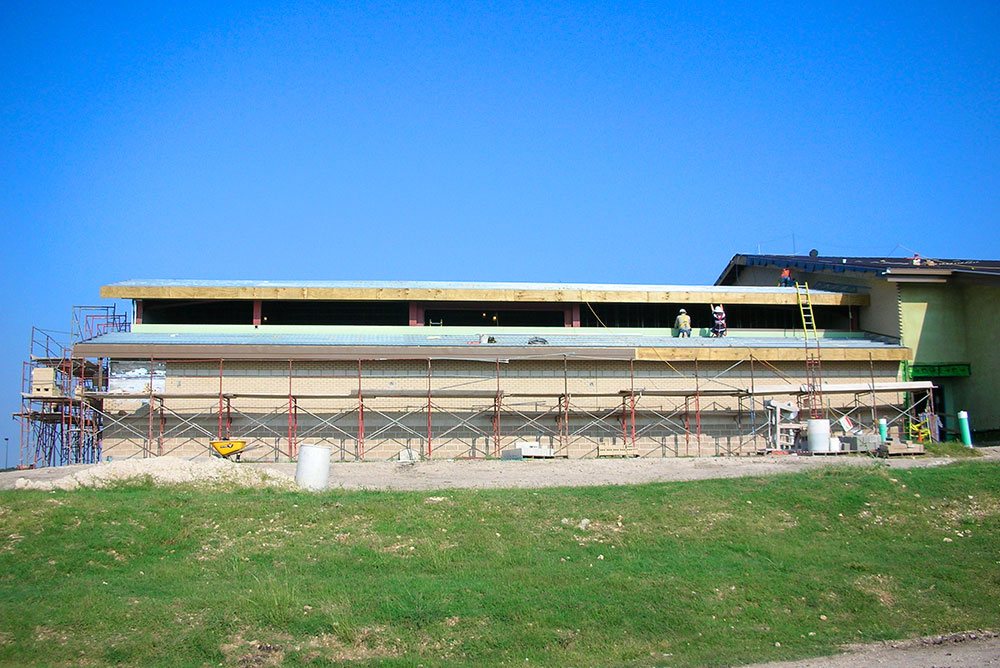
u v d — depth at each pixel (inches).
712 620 558.9
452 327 1510.8
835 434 1363.2
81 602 518.0
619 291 1520.7
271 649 488.4
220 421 1247.5
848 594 606.9
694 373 1423.5
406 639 511.5
